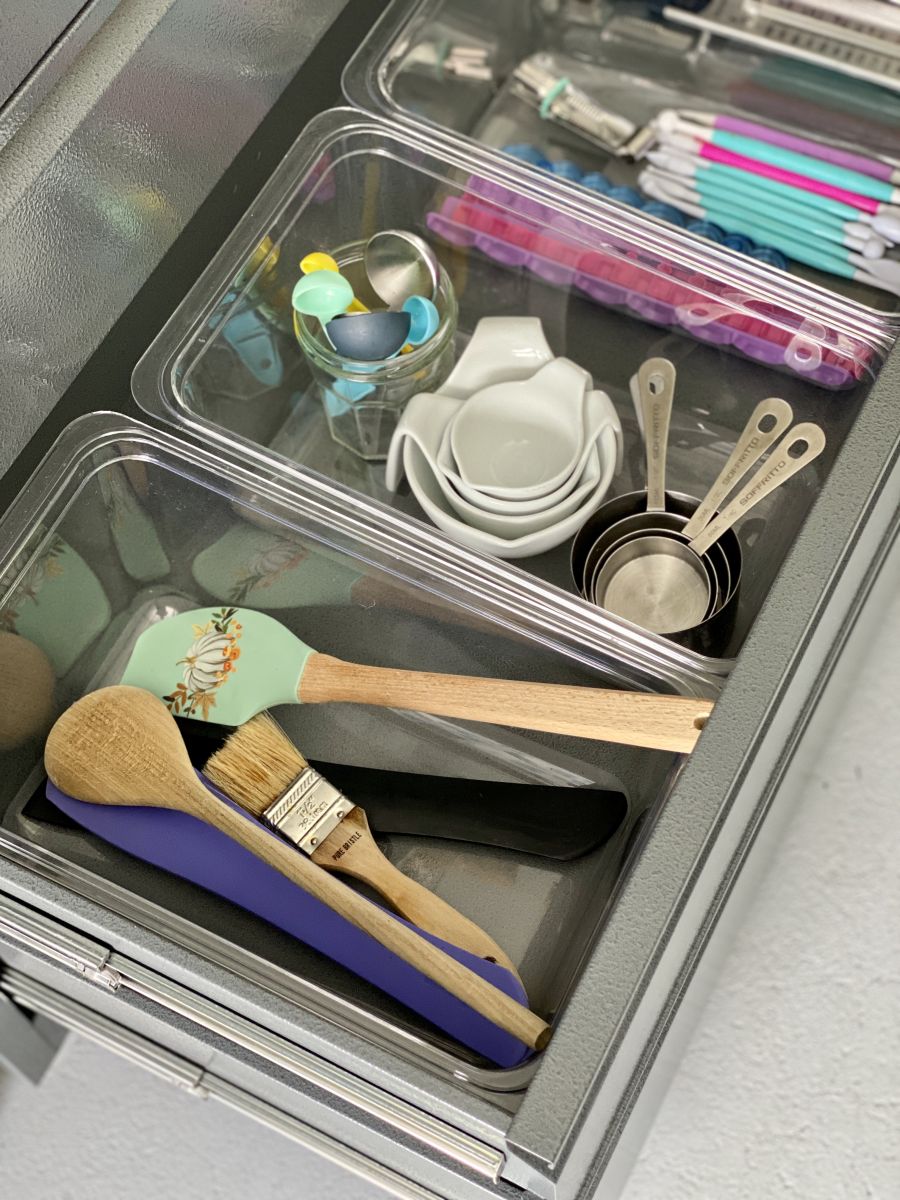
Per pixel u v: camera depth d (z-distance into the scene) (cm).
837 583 80
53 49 87
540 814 85
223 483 91
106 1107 130
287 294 102
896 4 109
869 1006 127
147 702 87
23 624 89
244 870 82
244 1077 87
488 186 102
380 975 78
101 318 98
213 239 103
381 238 99
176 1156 128
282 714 91
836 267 107
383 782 87
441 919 81
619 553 93
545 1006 80
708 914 77
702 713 77
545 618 87
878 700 139
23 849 79
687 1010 90
